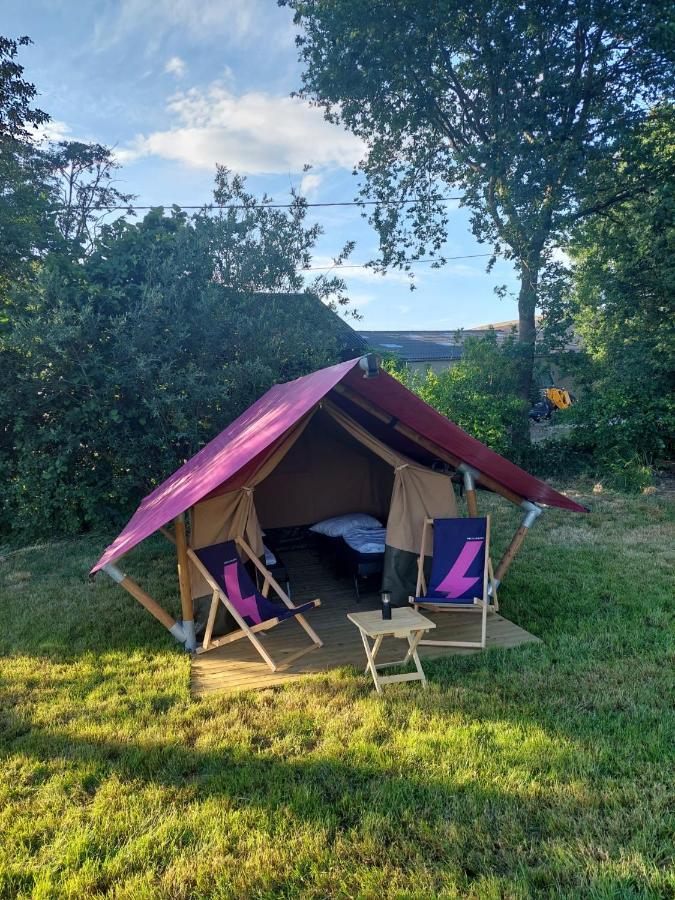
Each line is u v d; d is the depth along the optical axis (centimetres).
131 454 1017
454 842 280
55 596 714
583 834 282
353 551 665
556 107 1372
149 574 786
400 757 350
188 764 356
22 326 934
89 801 328
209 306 1038
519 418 1440
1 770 357
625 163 1423
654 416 1377
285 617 491
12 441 1051
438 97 1553
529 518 594
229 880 266
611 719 381
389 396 522
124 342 983
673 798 303
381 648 519
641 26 1267
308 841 285
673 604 595
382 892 254
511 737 364
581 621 552
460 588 542
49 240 1128
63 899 261
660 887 247
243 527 571
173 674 484
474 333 3425
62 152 1903
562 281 1494
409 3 1330
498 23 1319
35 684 480
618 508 1076
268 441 460
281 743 372
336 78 1470
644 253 1416
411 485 587
